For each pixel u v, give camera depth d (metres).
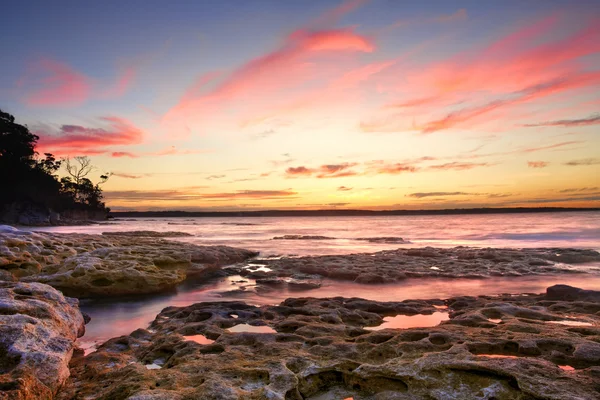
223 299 16.23
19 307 8.05
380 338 8.36
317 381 6.48
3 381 5.39
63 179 140.88
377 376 6.27
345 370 6.62
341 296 15.48
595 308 11.47
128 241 33.38
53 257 19.70
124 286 17.23
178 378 6.16
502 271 22.25
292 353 7.32
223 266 26.78
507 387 5.66
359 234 67.00
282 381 5.98
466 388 5.75
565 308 11.80
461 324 9.76
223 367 6.59
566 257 27.14
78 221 121.88
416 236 58.31
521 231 62.72
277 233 73.12
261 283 19.72
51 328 7.62
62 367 6.46
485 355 7.32
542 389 5.33
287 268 24.11
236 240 52.97
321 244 46.09
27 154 112.25
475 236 55.12
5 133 106.94
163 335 9.41
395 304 13.02
